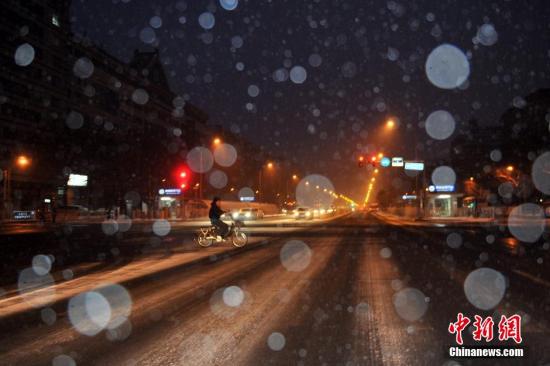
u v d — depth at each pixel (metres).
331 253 21.06
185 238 31.25
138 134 69.25
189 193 92.69
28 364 6.78
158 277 14.46
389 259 18.62
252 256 20.06
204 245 24.69
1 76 62.06
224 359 6.84
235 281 13.52
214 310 9.87
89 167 65.31
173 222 59.28
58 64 72.25
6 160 62.22
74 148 65.00
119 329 8.52
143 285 13.06
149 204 70.25
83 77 77.44
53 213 53.97
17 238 30.06
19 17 64.69
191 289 12.34
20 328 8.74
